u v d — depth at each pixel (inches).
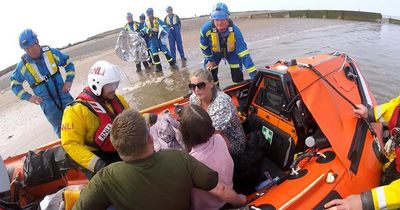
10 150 199.5
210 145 66.3
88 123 85.0
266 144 104.3
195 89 89.1
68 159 100.7
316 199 71.7
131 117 51.9
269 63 286.0
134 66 361.1
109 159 90.7
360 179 76.9
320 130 89.9
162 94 245.6
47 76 152.9
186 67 316.5
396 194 55.8
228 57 173.9
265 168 103.2
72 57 548.1
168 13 323.3
